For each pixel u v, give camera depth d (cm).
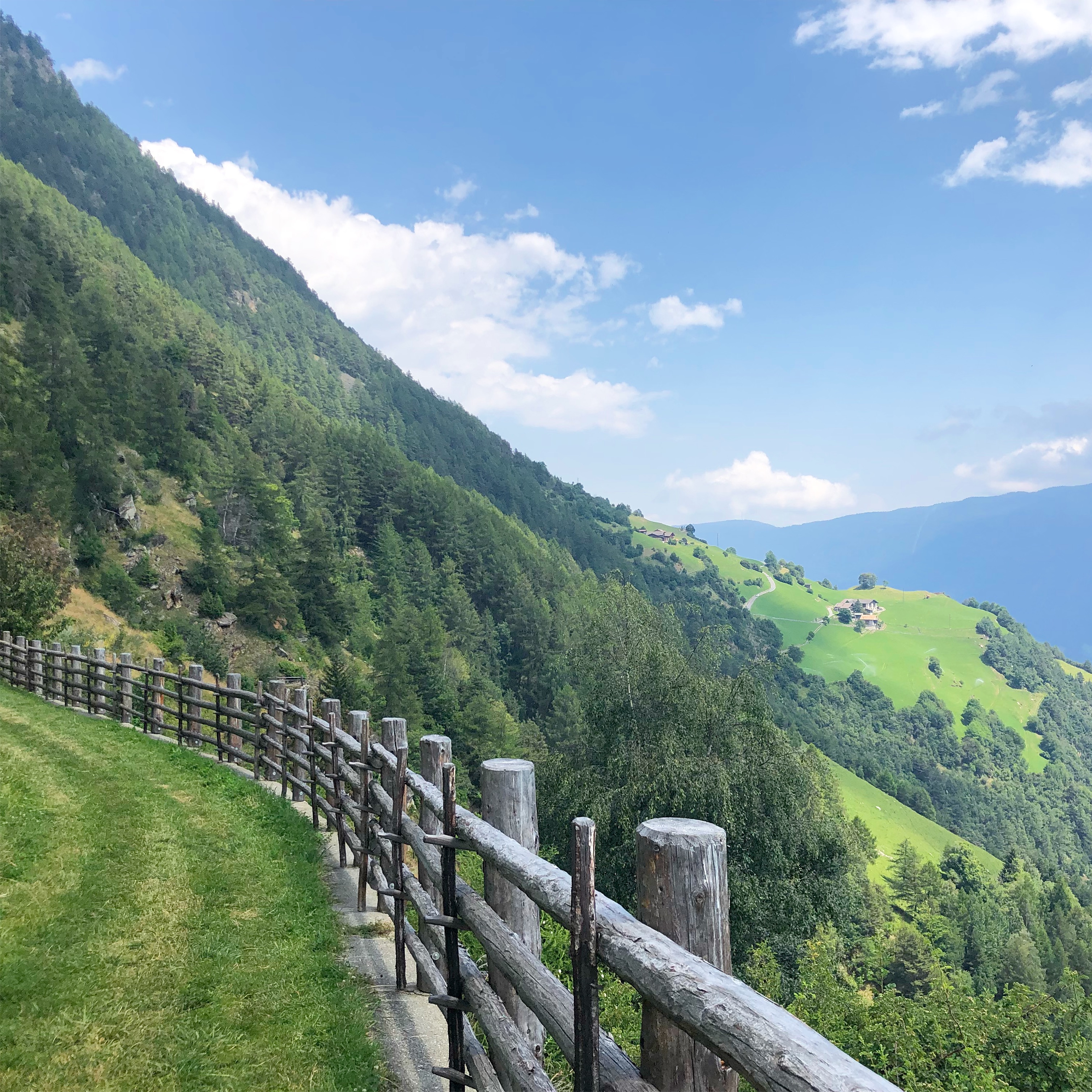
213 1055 370
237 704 1129
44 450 6619
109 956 460
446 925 336
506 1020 283
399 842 466
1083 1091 862
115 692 1373
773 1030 121
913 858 7250
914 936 3609
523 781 329
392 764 512
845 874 1989
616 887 1914
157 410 8869
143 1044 375
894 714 17300
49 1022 384
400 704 5991
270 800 852
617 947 177
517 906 317
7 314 9256
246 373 14138
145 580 6888
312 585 7906
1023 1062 903
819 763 2064
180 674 1214
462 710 6481
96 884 564
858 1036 934
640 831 187
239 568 8050
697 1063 172
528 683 8950
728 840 1830
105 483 7131
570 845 197
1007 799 14575
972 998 980
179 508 8406
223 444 10600
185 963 460
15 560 2456
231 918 536
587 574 14175
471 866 1005
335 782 689
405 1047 399
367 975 477
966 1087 853
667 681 1981
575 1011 195
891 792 11706
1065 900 7900
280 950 491
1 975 417
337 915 566
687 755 1919
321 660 7381
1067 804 15338
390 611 9288
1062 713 19125
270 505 8662
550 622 9094
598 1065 192
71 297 11412
